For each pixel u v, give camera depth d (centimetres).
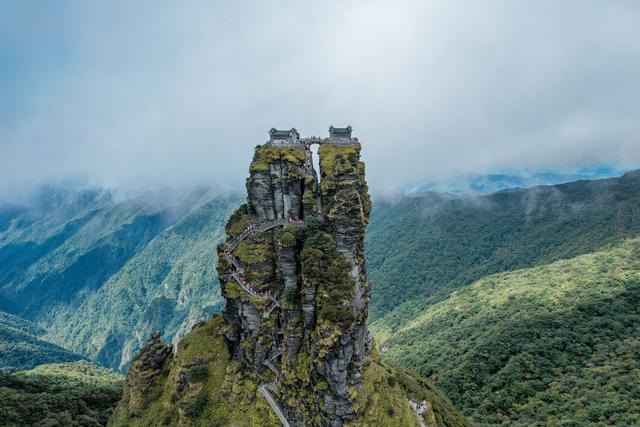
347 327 7544
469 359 19012
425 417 9456
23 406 12962
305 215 9038
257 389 8781
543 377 16450
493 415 15312
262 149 9538
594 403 13875
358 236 8319
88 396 14575
